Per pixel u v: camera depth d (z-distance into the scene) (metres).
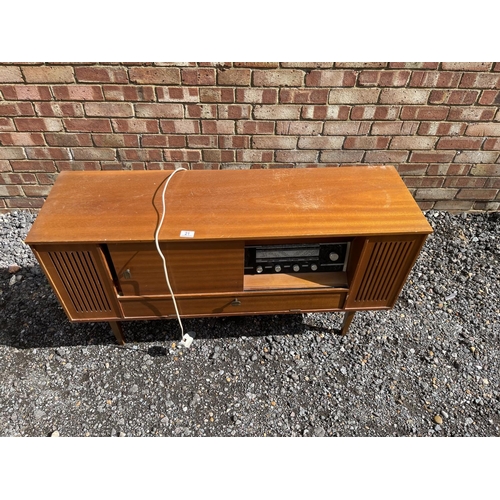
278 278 1.75
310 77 2.25
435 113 2.42
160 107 2.37
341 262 1.74
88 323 2.16
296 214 1.60
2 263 2.47
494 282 2.44
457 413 1.83
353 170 1.87
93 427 1.76
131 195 1.69
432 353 2.06
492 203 2.91
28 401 1.84
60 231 1.49
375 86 2.29
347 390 1.91
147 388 1.90
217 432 1.76
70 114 2.39
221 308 1.81
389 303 1.86
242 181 1.79
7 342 2.06
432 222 2.89
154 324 2.17
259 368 1.98
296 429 1.77
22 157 2.59
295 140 2.55
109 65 2.18
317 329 2.17
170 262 1.58
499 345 2.10
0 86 2.25
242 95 2.32
